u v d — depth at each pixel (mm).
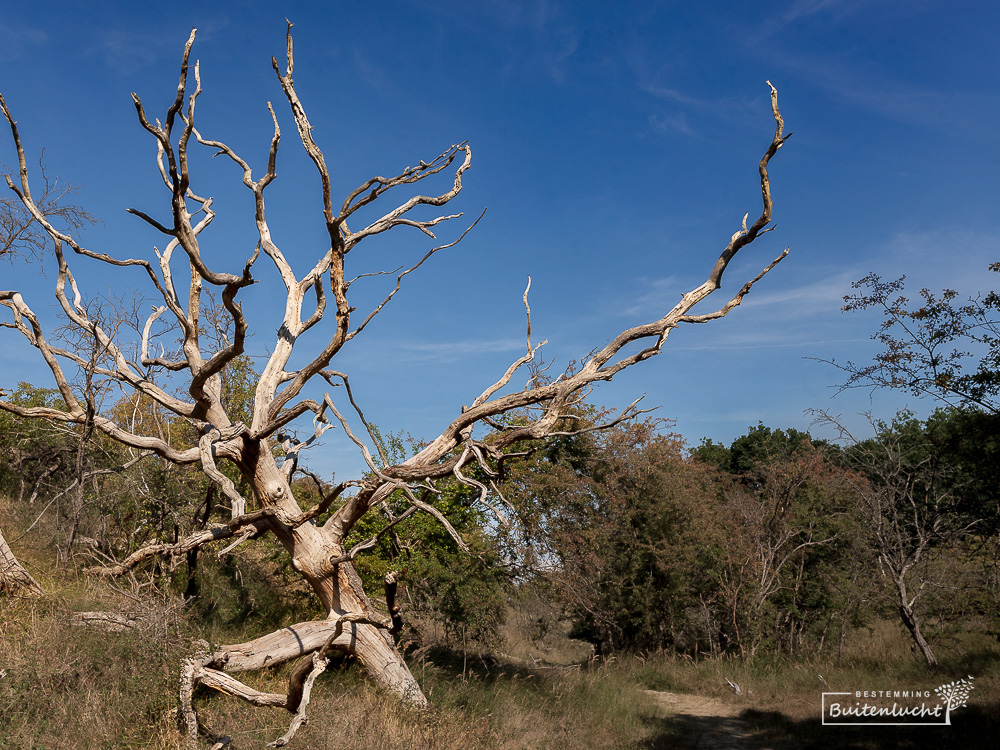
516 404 10836
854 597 20984
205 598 13070
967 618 19297
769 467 25375
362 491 9984
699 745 12047
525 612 17875
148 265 10438
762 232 10992
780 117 10391
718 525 23922
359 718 8578
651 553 22406
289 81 8781
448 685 11906
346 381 10305
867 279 11102
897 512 17234
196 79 8641
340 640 9992
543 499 18016
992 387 10547
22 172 10109
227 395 15039
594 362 11117
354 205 9344
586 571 20672
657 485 22859
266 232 12180
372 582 14102
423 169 10461
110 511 13531
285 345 11336
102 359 11656
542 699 13195
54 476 14984
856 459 18422
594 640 24719
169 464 13484
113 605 9930
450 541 14656
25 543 12352
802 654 21281
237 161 12000
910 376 11125
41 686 7441
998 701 12359
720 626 23125
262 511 10031
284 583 15094
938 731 11305
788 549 23422
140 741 7086
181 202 8500
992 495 13102
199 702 8266
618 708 14195
